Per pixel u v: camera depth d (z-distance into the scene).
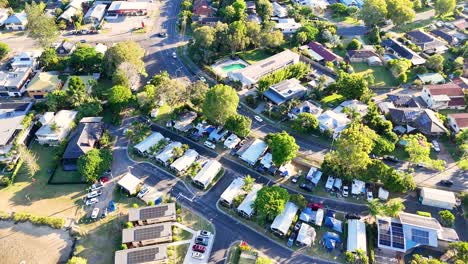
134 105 166.25
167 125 155.75
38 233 116.06
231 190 125.81
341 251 110.19
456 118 153.25
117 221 118.06
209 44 193.25
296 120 151.38
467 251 102.06
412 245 108.06
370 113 152.12
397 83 185.12
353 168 127.19
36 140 148.75
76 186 130.38
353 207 123.50
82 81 167.12
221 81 184.62
